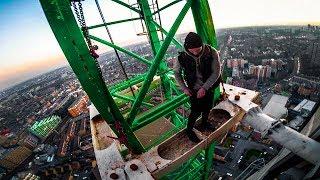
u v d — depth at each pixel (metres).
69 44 2.73
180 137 3.88
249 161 42.44
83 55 2.87
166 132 6.61
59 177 55.97
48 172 58.84
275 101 53.56
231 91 4.75
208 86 3.22
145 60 6.57
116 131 3.66
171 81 7.25
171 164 3.36
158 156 3.50
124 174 3.24
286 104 57.53
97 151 3.85
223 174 40.66
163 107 4.45
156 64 3.64
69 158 62.28
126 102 7.62
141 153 3.91
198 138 3.75
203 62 3.18
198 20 4.00
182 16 3.53
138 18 5.89
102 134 4.41
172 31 3.54
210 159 6.24
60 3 2.52
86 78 2.97
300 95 67.00
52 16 2.53
